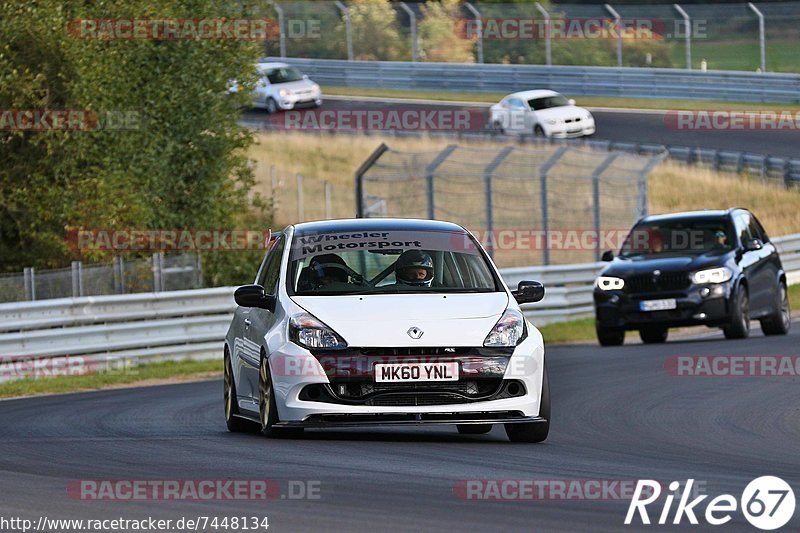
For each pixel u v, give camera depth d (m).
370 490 25.81
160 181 96.56
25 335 64.56
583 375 54.31
